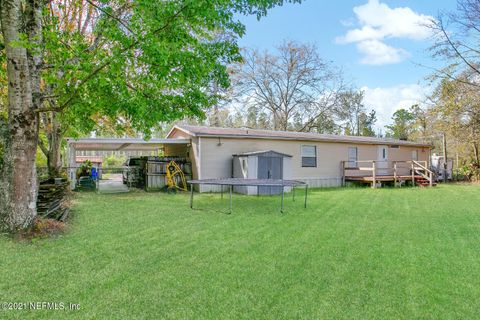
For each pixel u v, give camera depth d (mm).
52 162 10898
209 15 5375
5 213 5258
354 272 3834
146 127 6688
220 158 12805
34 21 5473
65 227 5797
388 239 5344
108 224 6199
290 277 3660
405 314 2869
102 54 5105
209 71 6449
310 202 9680
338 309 2938
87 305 2951
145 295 3166
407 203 9664
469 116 16719
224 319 2742
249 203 9258
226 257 4328
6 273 3648
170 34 5309
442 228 6191
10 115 5203
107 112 6477
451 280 3625
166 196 10805
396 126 37562
